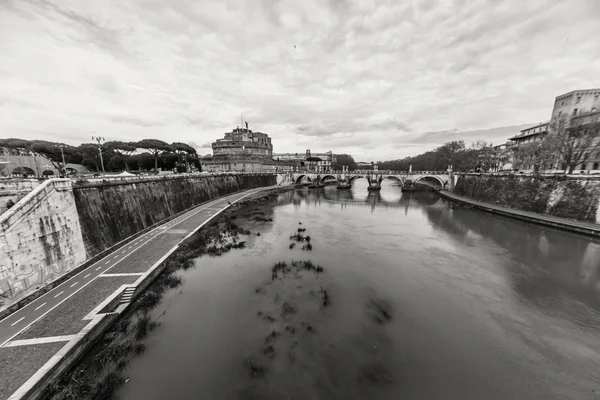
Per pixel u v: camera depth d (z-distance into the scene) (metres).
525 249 29.14
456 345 14.11
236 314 16.72
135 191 32.69
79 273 20.12
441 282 21.36
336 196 79.38
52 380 10.79
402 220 44.56
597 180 35.16
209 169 105.88
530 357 13.29
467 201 58.25
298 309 17.36
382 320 16.28
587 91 55.12
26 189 19.80
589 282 21.33
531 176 46.00
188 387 11.34
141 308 16.88
